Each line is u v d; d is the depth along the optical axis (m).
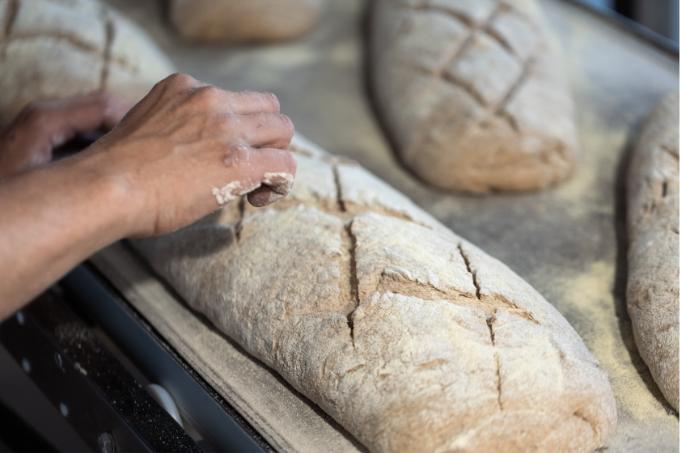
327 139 1.77
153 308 1.33
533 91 1.62
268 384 1.17
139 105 1.05
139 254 1.44
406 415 0.98
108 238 0.97
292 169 1.06
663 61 1.95
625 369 1.19
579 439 1.01
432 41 1.75
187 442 1.10
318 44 2.08
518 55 1.70
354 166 1.46
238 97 1.07
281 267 1.19
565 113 1.62
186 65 2.01
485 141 1.54
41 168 0.96
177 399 1.27
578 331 1.26
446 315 1.05
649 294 1.19
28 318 1.35
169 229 1.01
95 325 1.47
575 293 1.34
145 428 1.13
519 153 1.53
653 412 1.12
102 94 1.50
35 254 0.91
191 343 1.26
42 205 0.92
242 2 1.98
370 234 1.19
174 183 0.98
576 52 1.99
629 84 1.87
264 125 1.05
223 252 1.26
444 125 1.59
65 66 1.68
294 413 1.12
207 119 1.02
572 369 1.02
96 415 1.22
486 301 1.11
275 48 2.07
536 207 1.55
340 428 1.09
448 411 0.97
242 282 1.21
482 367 1.00
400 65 1.75
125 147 0.99
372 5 2.06
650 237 1.30
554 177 1.57
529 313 1.10
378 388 1.01
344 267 1.16
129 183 0.96
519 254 1.44
